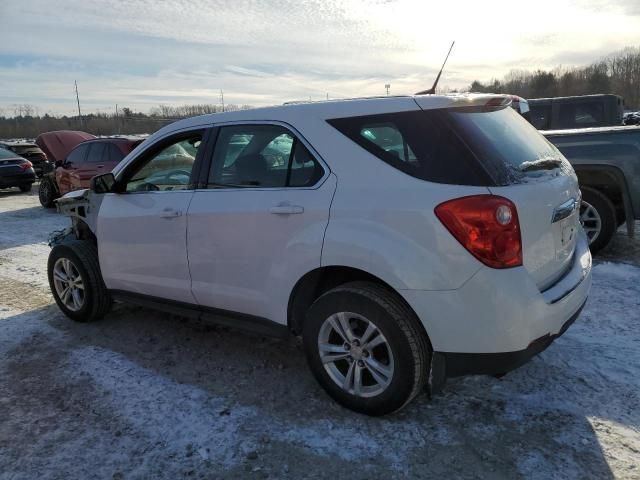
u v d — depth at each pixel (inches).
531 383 131.4
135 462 108.1
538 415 118.3
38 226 400.8
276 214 123.9
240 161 135.2
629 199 219.1
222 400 130.3
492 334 103.0
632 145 216.7
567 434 111.3
